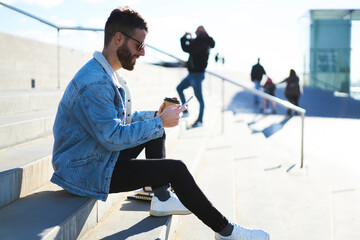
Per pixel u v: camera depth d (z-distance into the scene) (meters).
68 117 1.71
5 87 7.90
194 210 1.75
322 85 18.89
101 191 1.72
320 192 4.06
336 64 18.66
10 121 2.50
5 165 1.85
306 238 2.85
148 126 1.73
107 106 1.63
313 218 3.29
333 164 5.44
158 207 1.97
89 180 1.72
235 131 6.92
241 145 5.52
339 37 18.62
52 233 1.39
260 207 3.00
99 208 1.91
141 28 1.73
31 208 1.64
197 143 4.27
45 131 2.79
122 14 1.70
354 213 3.59
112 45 1.74
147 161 1.74
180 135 4.84
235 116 9.83
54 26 5.04
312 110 12.70
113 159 1.72
